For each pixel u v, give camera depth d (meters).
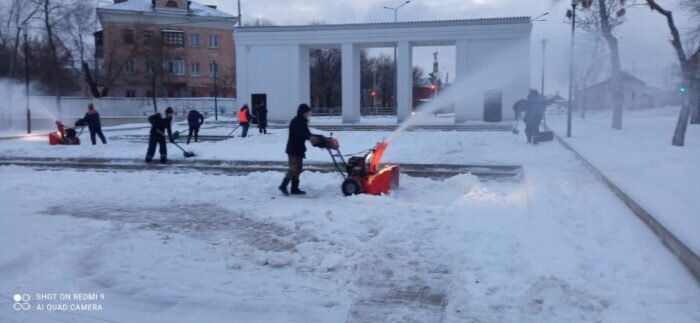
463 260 6.20
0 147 20.98
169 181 12.52
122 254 6.71
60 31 46.00
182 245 7.16
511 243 6.65
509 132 27.20
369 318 4.88
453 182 11.87
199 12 66.06
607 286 5.18
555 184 10.39
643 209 7.36
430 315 4.93
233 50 67.12
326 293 5.50
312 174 13.12
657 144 17.73
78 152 18.95
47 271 6.05
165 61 60.84
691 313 4.50
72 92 49.47
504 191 10.74
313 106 73.12
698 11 18.16
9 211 9.28
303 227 8.04
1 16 43.00
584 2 24.25
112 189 11.57
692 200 7.91
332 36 37.81
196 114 22.89
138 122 44.62
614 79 26.39
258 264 6.41
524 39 34.88
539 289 5.09
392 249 6.88
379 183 10.47
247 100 39.97
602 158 13.20
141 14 60.56
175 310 5.06
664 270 5.48
